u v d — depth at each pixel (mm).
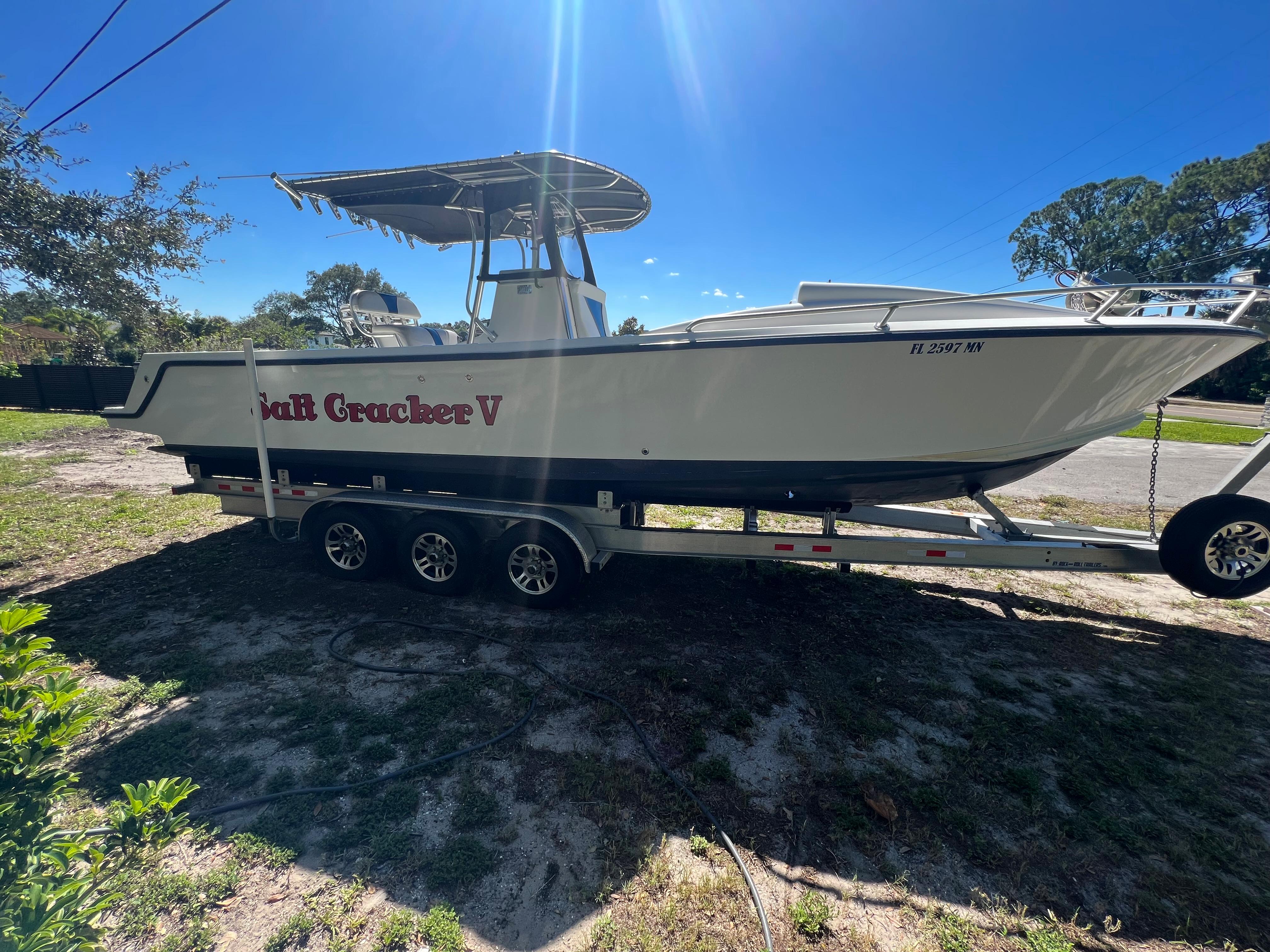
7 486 7355
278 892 1832
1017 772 2428
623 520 4008
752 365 3326
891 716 2855
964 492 3820
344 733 2613
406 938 1691
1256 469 3445
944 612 4090
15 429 12094
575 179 4156
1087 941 1754
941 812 2223
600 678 3137
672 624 3820
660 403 3541
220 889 1819
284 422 4324
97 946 1343
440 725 2684
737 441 3518
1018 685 3152
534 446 3836
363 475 4480
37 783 1293
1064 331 2986
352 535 4391
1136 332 2980
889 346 3131
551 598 3926
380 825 2096
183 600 4047
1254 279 3037
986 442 3344
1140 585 4641
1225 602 4301
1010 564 3604
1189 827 2188
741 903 1849
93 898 1750
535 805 2217
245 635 3535
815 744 2627
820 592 4402
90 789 2219
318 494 4477
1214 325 2990
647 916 1795
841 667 3309
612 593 4328
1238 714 2895
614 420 3645
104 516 6043
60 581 4367
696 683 3111
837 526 6031
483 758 2469
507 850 2008
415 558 4188
